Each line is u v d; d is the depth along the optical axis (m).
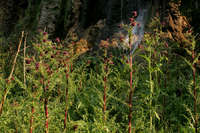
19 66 6.32
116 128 3.56
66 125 3.45
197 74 4.59
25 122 3.40
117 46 4.87
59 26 7.88
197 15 6.73
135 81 3.18
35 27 7.86
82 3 7.92
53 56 3.08
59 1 7.97
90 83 5.23
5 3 8.69
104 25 7.47
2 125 3.29
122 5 7.36
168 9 6.94
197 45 5.78
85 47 6.91
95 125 3.51
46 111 3.02
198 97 3.35
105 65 3.54
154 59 4.40
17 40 7.66
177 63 5.27
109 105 4.13
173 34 6.51
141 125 3.55
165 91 4.34
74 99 4.62
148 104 3.62
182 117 4.21
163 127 3.99
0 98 3.75
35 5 8.40
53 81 3.02
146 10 7.08
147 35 4.26
